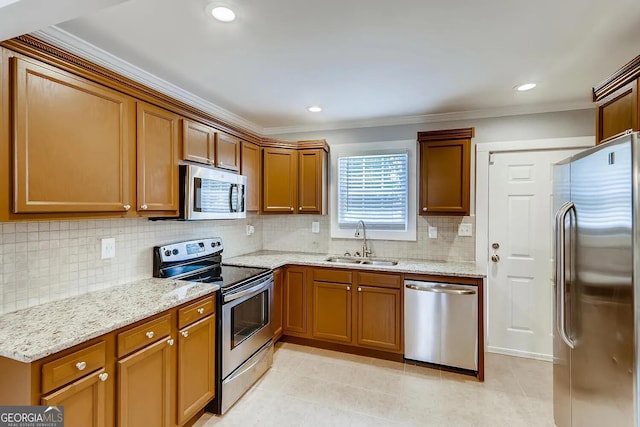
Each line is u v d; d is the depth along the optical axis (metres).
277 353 3.01
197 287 2.04
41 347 1.17
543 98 2.67
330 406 2.18
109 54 1.92
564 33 1.69
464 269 2.70
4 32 1.18
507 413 2.11
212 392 2.06
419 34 1.71
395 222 3.32
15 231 1.55
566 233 1.66
